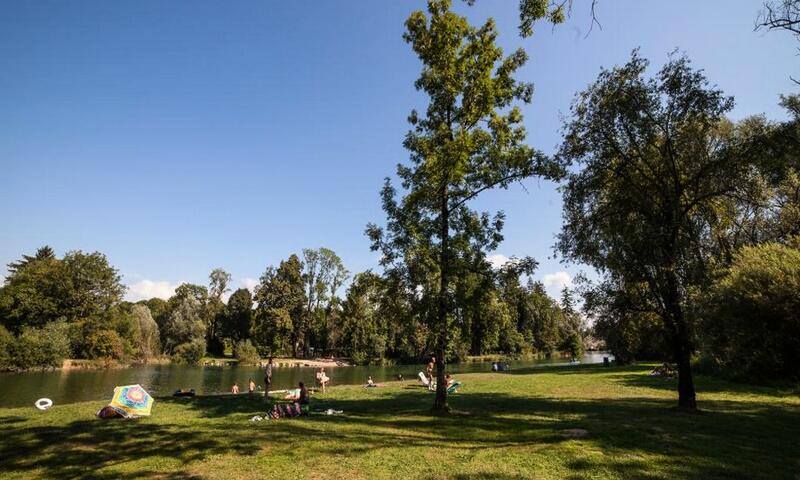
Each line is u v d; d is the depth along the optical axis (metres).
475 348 93.06
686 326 18.56
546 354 105.69
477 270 17.73
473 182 18.38
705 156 19.17
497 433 13.34
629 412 17.64
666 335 19.09
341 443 11.59
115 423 14.45
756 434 13.29
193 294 117.56
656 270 18.22
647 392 25.06
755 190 18.56
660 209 19.03
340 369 68.56
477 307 17.59
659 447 11.36
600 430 13.51
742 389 25.38
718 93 17.61
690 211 20.52
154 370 61.38
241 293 107.62
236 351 85.00
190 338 84.81
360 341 84.56
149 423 14.42
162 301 127.81
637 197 19.31
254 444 11.33
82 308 72.56
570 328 93.12
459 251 17.81
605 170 20.16
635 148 19.58
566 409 18.67
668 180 19.62
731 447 11.55
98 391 35.25
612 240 19.28
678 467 9.68
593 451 10.94
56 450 10.70
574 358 86.12
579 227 20.39
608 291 19.17
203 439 11.88
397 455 10.48
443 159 16.61
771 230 33.16
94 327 68.62
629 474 9.16
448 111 18.70
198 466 9.41
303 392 16.98
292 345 95.19
